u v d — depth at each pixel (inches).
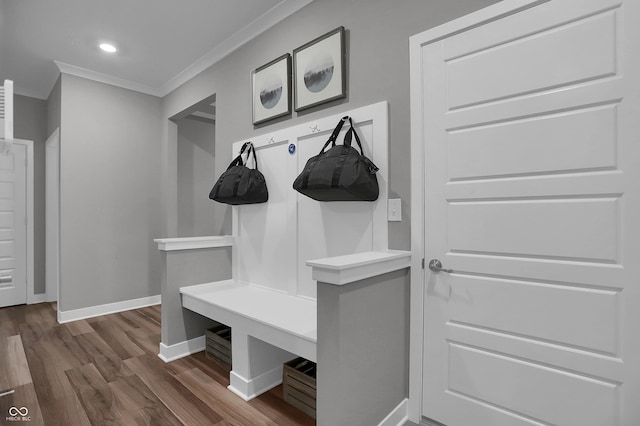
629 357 48.0
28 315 140.7
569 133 52.6
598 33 50.1
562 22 52.9
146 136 155.3
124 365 94.1
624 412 48.4
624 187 48.4
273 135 99.3
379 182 74.7
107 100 143.9
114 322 131.7
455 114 64.1
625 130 48.3
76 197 135.7
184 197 174.6
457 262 64.1
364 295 58.6
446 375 65.5
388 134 73.7
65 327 126.0
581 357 51.7
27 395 58.5
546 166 54.5
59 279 132.7
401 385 68.9
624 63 48.3
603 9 49.7
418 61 68.6
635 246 47.6
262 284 103.5
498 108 59.2
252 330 76.5
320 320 56.3
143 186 154.2
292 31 95.3
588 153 51.0
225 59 119.8
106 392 79.5
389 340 65.2
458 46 63.6
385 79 74.4
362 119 77.5
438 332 66.5
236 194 98.5
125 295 148.4
